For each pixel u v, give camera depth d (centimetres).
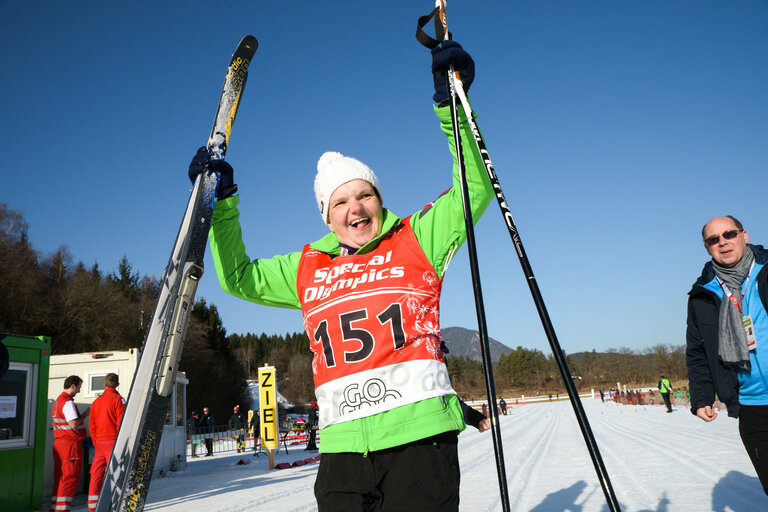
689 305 305
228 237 203
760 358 264
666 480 544
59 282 3241
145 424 180
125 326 3350
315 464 1121
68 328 3069
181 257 193
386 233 179
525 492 541
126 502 172
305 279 187
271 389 1095
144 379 184
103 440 589
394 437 155
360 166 190
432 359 165
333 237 194
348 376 162
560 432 1340
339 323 168
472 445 1135
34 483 647
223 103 221
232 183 203
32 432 656
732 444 795
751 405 269
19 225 2969
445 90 173
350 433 159
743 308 275
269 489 744
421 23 192
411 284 169
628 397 3281
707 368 305
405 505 152
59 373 948
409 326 164
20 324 2833
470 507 480
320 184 191
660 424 1350
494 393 136
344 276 175
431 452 157
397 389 159
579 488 540
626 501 463
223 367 4772
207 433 1728
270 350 9975
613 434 1139
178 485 867
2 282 2752
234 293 203
